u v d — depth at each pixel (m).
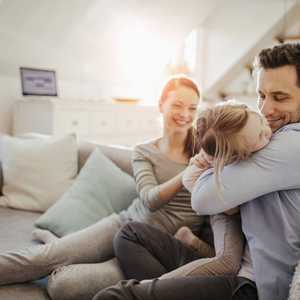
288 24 4.57
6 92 3.27
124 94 4.59
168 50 4.55
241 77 5.20
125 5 3.59
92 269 1.13
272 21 4.37
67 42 3.46
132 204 1.48
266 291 0.84
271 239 0.88
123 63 4.27
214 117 0.92
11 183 1.98
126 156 1.82
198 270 0.95
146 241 1.14
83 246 1.24
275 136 0.91
